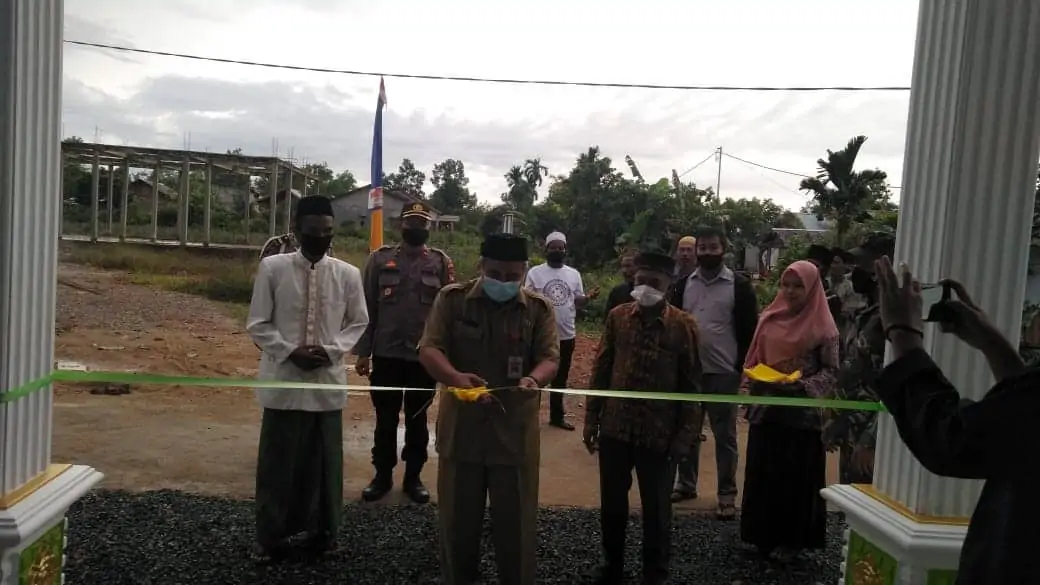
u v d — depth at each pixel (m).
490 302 3.40
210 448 6.11
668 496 3.72
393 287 5.11
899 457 2.69
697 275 5.29
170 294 16.53
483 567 4.05
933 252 2.57
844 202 19.09
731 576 4.09
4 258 2.41
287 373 3.84
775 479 4.14
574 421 7.82
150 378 2.87
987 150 2.48
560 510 5.03
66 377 2.70
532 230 25.39
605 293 17.34
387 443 5.11
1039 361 1.91
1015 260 2.50
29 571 2.52
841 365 4.25
